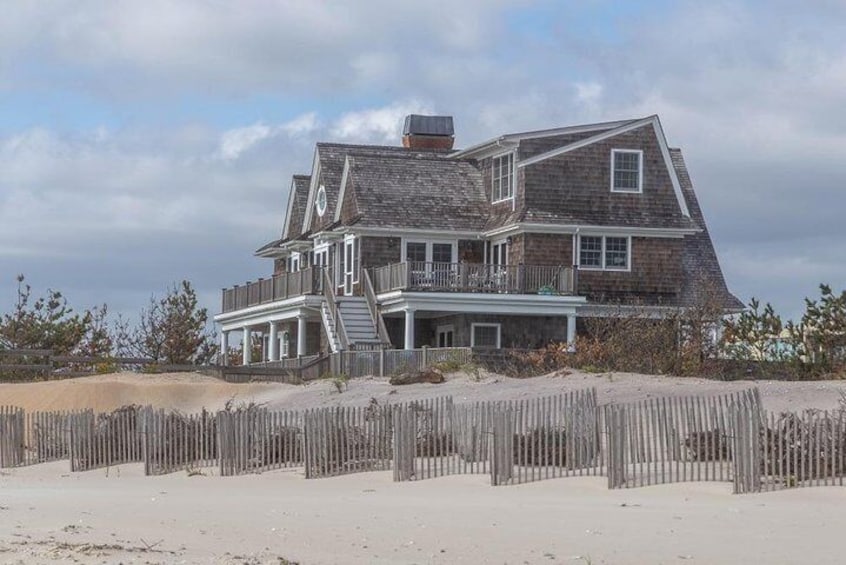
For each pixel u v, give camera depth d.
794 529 21.64
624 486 27.84
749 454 26.64
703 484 27.56
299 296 63.62
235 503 26.53
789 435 26.88
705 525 22.19
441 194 64.88
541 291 59.50
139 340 74.81
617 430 27.94
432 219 63.56
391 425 32.69
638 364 46.44
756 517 23.11
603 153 62.31
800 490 26.38
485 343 60.47
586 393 31.59
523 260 60.84
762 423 27.06
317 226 70.81
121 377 55.59
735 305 63.28
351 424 32.84
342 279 66.31
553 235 61.25
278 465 34.25
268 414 34.56
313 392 48.06
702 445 28.62
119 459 37.31
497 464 29.14
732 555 19.12
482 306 58.75
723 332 47.91
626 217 62.16
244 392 50.72
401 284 58.62
